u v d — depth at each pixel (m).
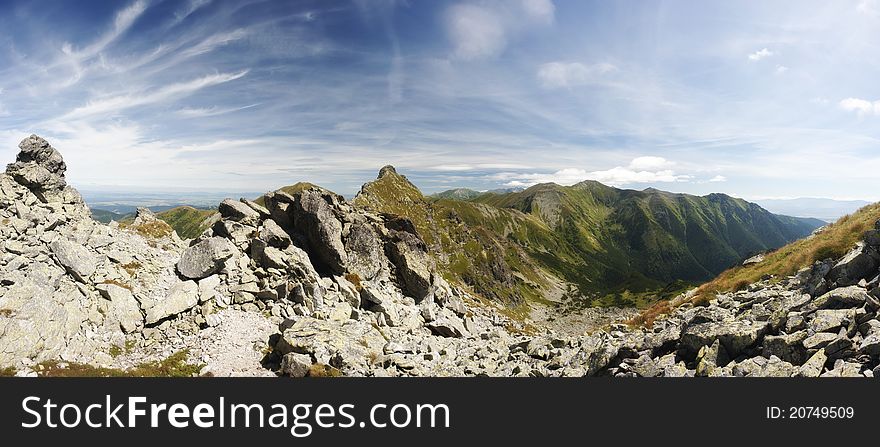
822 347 20.86
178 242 52.53
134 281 39.53
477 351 40.50
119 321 33.94
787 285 35.28
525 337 56.69
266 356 34.53
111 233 45.62
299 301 45.12
